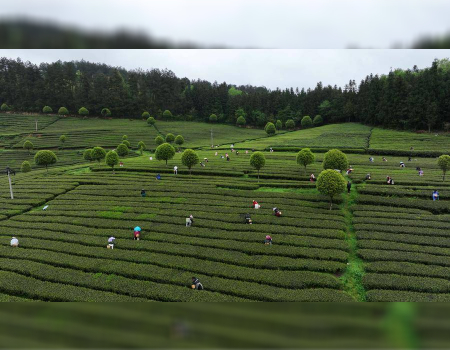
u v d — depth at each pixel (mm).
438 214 28609
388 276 19031
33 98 120125
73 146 78500
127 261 21859
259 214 29109
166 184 39594
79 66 189375
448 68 104812
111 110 122000
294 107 120375
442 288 17594
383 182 37125
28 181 43875
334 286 18562
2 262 21438
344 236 24578
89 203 33312
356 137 76750
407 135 75250
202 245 23734
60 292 17641
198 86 141000
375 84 94688
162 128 106250
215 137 95500
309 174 42219
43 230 27078
